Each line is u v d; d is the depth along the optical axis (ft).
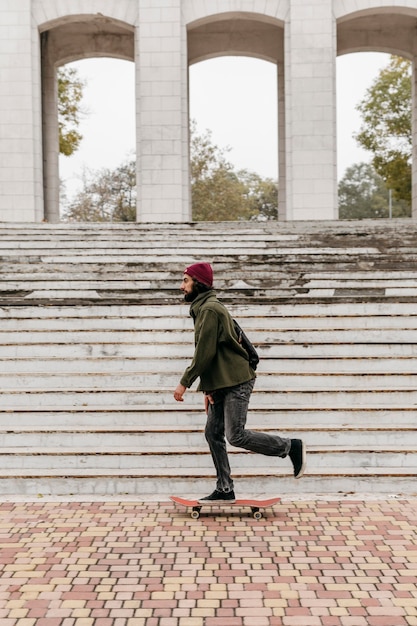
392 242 36.68
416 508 16.31
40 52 68.80
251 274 30.27
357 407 20.11
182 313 26.09
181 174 63.00
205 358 15.16
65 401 21.11
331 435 19.25
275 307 26.27
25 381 22.18
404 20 72.08
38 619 11.07
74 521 15.55
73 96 98.02
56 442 19.31
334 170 62.54
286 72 63.36
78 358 23.07
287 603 11.57
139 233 40.01
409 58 74.64
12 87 63.10
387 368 22.74
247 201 163.63
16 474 17.75
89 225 43.50
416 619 11.03
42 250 35.60
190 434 19.25
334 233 38.27
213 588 12.11
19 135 63.00
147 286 29.32
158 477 17.63
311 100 62.59
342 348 23.49
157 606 11.48
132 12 64.08
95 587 12.16
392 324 25.03
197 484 17.63
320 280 29.43
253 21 72.43
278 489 17.66
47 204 73.20
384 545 14.01
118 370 22.98
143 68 63.16
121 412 20.06
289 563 13.15
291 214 62.85
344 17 64.23
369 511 16.11
